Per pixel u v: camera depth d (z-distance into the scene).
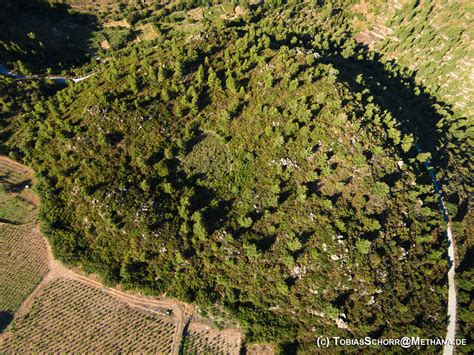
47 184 87.12
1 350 72.94
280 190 82.81
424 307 78.69
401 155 92.81
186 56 103.31
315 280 75.31
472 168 111.62
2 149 95.12
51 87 116.75
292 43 125.62
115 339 75.00
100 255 79.44
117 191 82.69
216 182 86.38
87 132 90.94
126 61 111.19
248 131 90.25
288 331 73.56
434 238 85.56
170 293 77.25
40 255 82.56
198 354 74.19
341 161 84.44
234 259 77.75
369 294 74.81
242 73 99.94
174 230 80.00
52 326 75.75
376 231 78.88
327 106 90.75
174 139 90.81
